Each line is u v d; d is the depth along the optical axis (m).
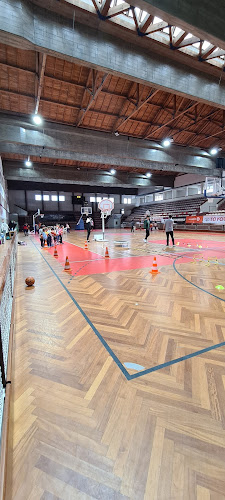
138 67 5.65
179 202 21.56
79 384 1.46
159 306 2.73
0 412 1.05
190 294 3.15
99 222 25.72
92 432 1.13
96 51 5.10
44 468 0.97
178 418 1.21
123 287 3.48
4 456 0.94
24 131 8.82
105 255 6.07
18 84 7.09
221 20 4.55
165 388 1.43
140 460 1.00
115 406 1.29
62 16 4.68
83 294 3.18
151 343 1.93
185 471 0.96
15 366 1.64
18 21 4.15
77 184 22.27
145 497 0.87
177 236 13.42
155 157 12.02
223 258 5.84
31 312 2.58
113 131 9.91
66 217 24.05
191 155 13.21
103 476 0.94
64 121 9.00
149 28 5.07
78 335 2.07
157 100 8.77
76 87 7.52
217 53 5.84
